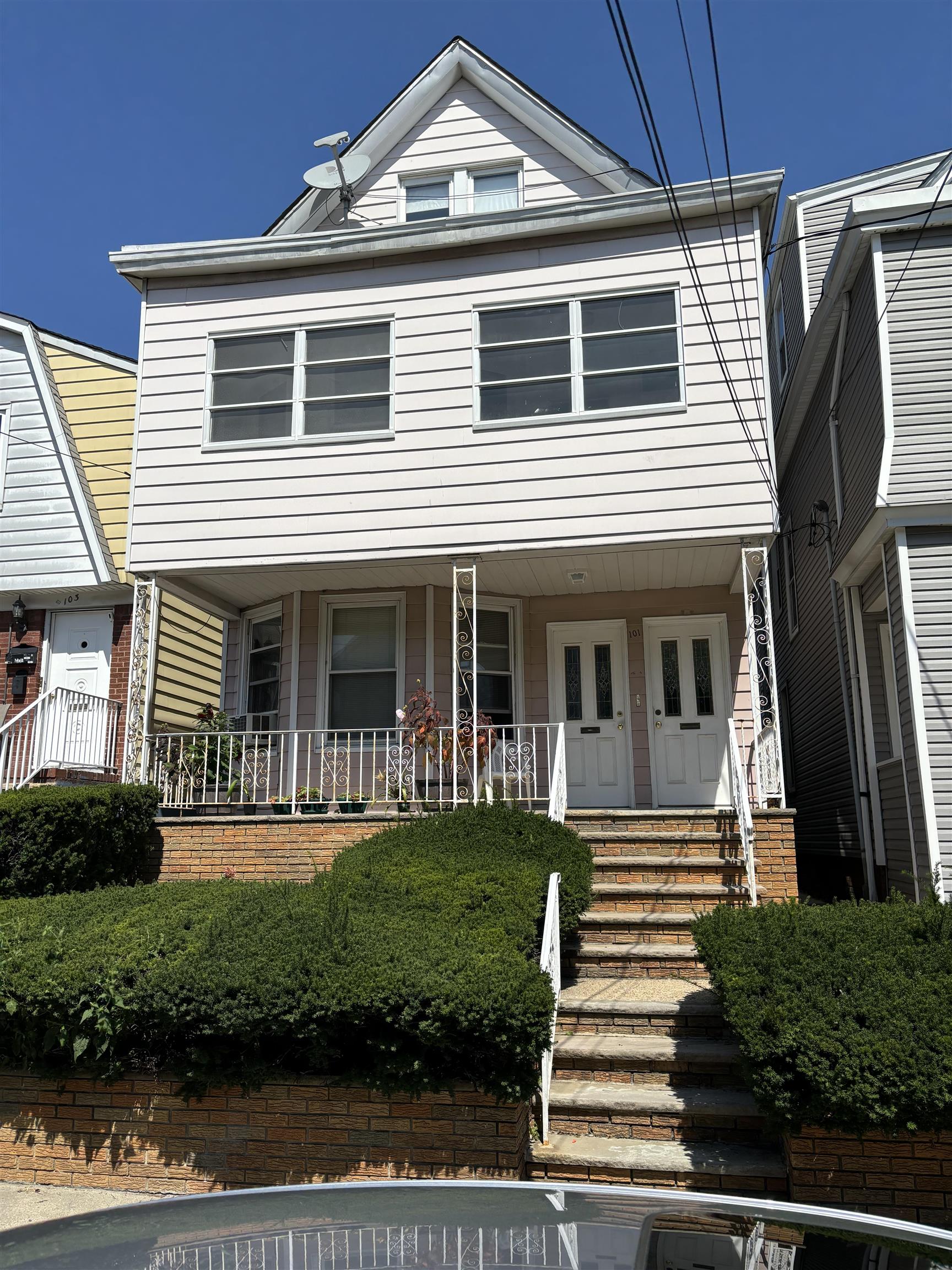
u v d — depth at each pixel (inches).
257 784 439.8
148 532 429.1
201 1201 81.9
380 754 451.8
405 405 418.0
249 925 218.8
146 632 439.2
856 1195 178.7
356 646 468.4
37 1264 68.5
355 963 193.9
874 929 216.1
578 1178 196.7
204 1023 189.5
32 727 489.1
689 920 301.9
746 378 390.3
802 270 539.5
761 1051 174.4
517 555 404.5
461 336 418.9
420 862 275.9
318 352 434.3
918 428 349.1
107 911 246.7
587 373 404.8
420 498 409.7
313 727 460.1
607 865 341.7
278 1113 195.8
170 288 449.1
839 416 428.8
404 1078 184.9
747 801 325.7
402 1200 81.4
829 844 493.7
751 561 393.1
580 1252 70.1
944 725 325.1
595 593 476.7
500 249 421.7
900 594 343.0
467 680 461.7
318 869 374.9
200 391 437.7
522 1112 195.9
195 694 551.8
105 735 500.1
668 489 388.8
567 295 411.8
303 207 502.6
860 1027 176.6
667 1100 213.6
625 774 461.1
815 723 520.1
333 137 475.2
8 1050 210.4
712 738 457.4
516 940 219.5
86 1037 198.4
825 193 542.9
